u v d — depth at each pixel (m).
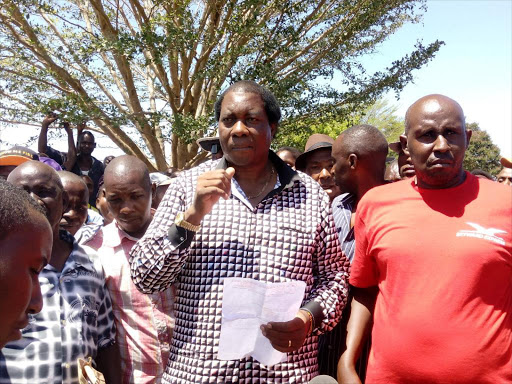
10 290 1.12
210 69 9.14
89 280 2.75
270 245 2.43
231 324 2.14
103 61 12.07
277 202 2.54
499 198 2.22
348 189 3.34
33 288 1.19
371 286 2.61
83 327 2.61
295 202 2.56
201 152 10.70
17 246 1.14
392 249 2.26
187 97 10.04
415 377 2.12
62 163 8.20
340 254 2.63
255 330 2.20
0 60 10.62
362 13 10.34
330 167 4.12
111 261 3.05
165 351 2.96
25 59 9.80
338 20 10.80
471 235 2.14
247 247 2.41
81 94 10.26
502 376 2.05
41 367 2.40
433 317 2.10
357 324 2.62
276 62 11.04
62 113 8.25
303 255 2.48
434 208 2.26
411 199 2.33
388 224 2.32
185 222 2.24
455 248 2.14
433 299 2.12
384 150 3.31
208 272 2.38
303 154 4.20
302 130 10.60
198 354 2.32
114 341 2.90
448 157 2.22
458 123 2.25
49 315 2.51
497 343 2.06
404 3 10.59
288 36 9.71
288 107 10.13
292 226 2.49
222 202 2.48
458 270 2.11
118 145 11.33
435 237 2.19
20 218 1.16
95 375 2.01
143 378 2.91
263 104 2.53
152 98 13.01
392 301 2.24
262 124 2.49
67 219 3.79
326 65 11.15
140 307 2.98
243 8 8.94
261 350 2.25
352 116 11.34
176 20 9.41
